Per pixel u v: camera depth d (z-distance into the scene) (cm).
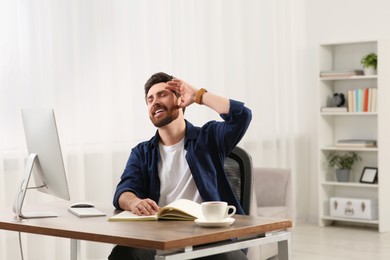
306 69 718
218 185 313
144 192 317
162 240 227
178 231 246
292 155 695
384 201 651
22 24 458
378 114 647
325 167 695
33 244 469
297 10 709
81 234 252
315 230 664
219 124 316
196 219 267
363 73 672
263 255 435
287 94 691
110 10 514
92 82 502
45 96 471
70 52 485
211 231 245
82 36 496
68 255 489
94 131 505
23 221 282
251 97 651
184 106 311
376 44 675
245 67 647
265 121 667
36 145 299
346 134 697
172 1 566
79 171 493
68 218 288
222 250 246
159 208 288
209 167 309
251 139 654
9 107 450
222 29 616
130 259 291
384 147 651
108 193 515
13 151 454
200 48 593
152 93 312
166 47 559
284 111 684
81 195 495
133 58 534
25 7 459
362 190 689
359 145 662
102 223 272
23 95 459
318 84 684
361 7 685
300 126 715
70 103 486
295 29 707
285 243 274
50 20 473
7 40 448
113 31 517
